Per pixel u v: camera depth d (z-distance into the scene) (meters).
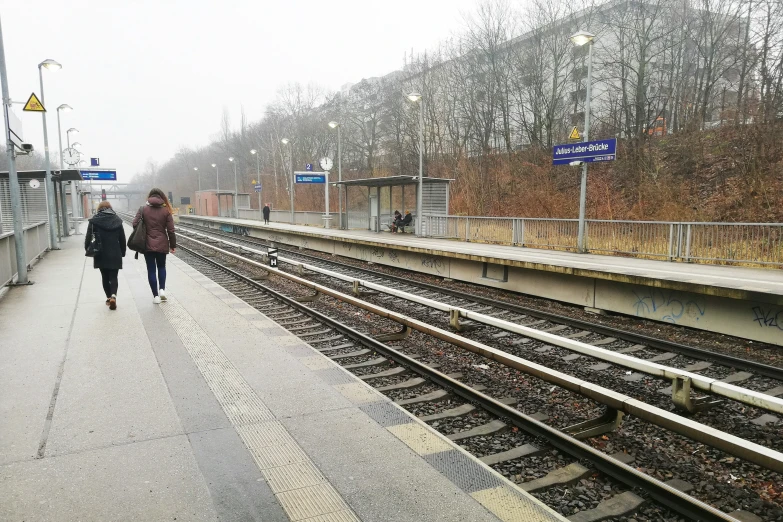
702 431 3.73
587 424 4.74
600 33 33.81
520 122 36.34
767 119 22.88
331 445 4.02
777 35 23.77
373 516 3.08
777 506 3.61
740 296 8.25
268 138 79.81
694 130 26.98
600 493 3.71
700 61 31.20
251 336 7.25
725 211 20.92
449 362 7.03
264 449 3.93
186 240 30.75
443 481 3.49
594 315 10.95
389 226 27.73
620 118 31.55
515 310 10.69
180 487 3.38
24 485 3.37
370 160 56.41
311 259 21.66
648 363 5.33
